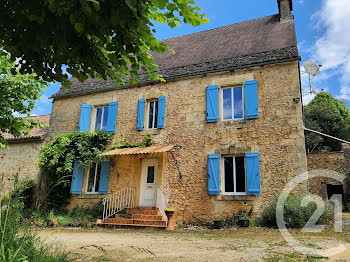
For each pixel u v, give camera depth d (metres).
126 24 3.28
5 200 3.40
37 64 3.90
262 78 10.32
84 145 12.27
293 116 9.57
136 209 11.00
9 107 6.52
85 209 11.75
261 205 9.23
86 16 3.05
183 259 4.36
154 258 4.46
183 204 10.30
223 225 9.22
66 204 12.23
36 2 2.98
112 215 10.94
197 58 12.54
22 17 3.15
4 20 3.29
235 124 10.29
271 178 9.34
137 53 3.81
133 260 4.32
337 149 22.95
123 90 12.77
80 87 13.89
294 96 9.71
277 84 10.05
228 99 10.93
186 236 7.42
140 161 11.66
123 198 11.32
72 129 13.31
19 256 2.87
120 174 11.73
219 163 10.08
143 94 12.27
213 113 10.63
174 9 3.45
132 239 6.85
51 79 4.12
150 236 7.51
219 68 10.89
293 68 9.98
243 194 9.68
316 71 12.09
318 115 24.12
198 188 10.23
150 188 11.27
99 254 4.78
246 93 10.30
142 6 3.24
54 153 12.35
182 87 11.59
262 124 9.91
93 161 11.94
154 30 3.58
